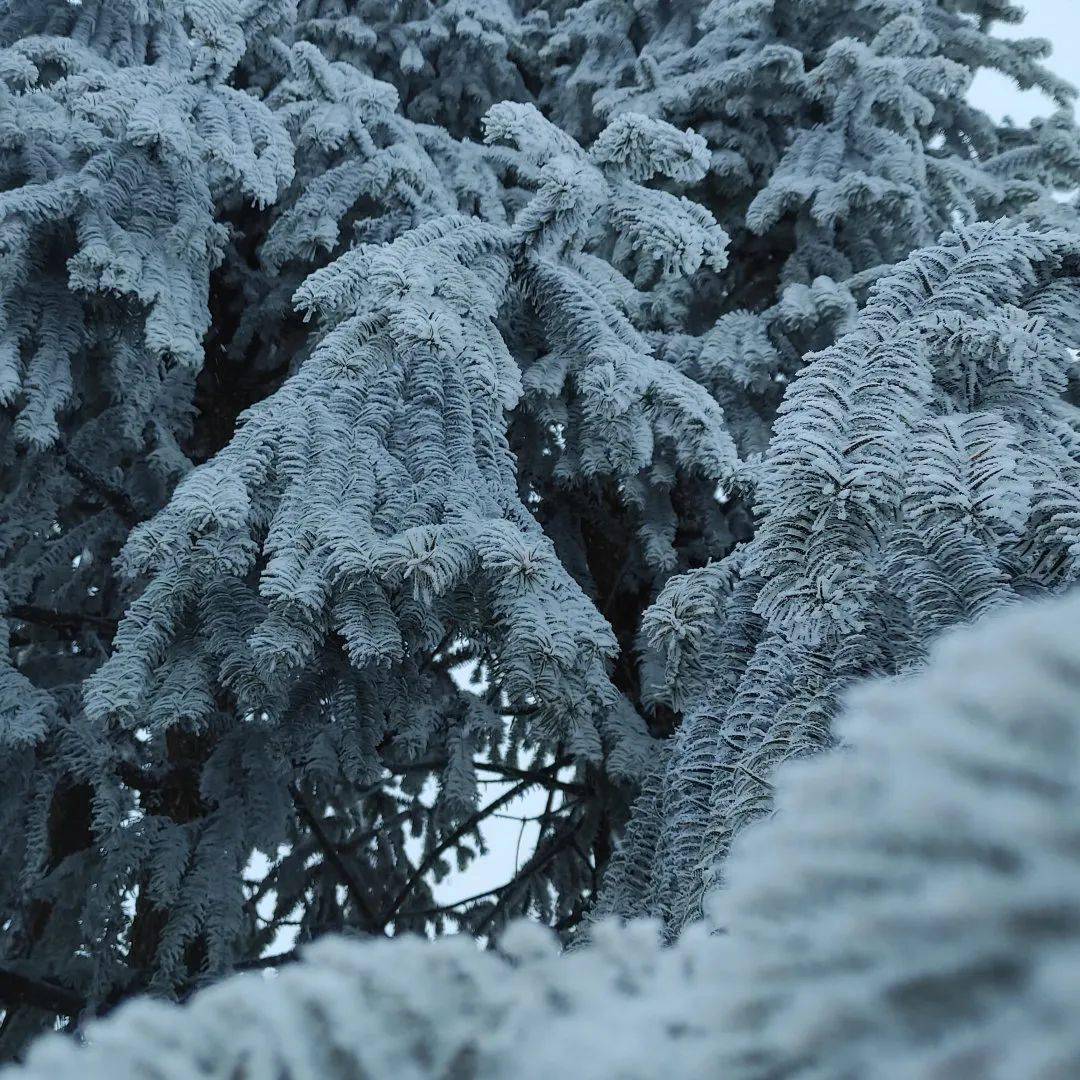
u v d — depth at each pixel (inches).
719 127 210.4
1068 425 67.6
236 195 187.2
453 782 183.9
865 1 215.9
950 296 74.7
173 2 194.5
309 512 103.0
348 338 112.8
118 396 164.4
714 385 173.8
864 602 60.4
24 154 144.8
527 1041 13.2
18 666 207.8
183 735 205.2
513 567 100.3
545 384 127.6
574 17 255.4
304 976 14.9
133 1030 14.3
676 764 94.2
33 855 168.1
